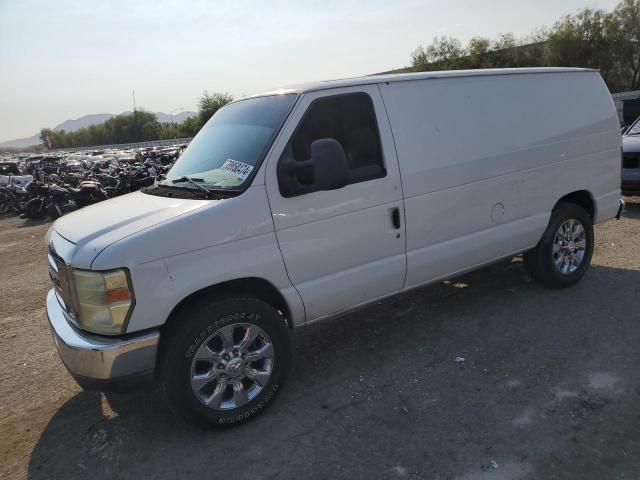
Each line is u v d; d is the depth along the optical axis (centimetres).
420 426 324
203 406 323
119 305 294
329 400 363
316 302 364
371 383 381
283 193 338
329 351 441
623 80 4284
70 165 2561
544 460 286
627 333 423
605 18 4100
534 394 349
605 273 566
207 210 318
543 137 481
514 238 472
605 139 539
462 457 293
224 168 359
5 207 1700
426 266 416
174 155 1717
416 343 439
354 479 283
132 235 301
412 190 397
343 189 364
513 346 418
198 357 317
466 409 338
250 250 330
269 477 291
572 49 4178
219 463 307
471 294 536
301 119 357
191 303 326
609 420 316
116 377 301
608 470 276
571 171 508
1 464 325
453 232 428
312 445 315
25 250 1032
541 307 488
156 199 366
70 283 306
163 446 328
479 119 439
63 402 398
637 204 912
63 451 333
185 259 309
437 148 412
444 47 5053
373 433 321
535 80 484
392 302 534
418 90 411
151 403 383
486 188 443
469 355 410
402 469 287
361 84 384
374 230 382
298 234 348
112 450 329
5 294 704
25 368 462
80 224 344
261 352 341
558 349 407
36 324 574
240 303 326
